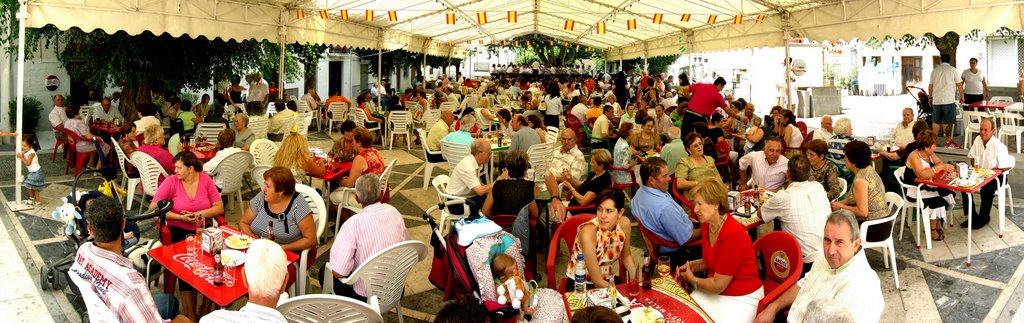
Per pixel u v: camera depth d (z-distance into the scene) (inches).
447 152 385.4
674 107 585.6
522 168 236.4
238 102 716.7
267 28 465.7
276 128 491.8
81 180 399.2
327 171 302.5
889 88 1258.6
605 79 1293.1
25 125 645.3
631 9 618.2
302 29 508.1
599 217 173.5
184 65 576.7
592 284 182.5
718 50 606.2
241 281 161.6
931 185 264.7
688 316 145.0
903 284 233.9
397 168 473.7
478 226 172.4
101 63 534.0
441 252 192.2
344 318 149.0
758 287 165.6
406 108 722.8
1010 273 241.8
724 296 166.1
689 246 208.8
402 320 190.1
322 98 1170.6
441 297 226.8
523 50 1642.5
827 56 1230.9
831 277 135.9
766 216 212.8
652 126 388.8
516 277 151.6
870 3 393.1
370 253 181.3
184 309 188.4
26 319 200.7
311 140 626.2
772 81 866.1
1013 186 374.6
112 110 551.2
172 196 225.0
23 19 321.1
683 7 549.3
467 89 941.2
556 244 190.4
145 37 539.2
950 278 238.4
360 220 181.6
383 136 621.9
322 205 234.5
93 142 413.1
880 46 869.2
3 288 223.8
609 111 470.0
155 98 699.4
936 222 281.0
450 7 612.7
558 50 1369.3
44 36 549.3
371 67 1143.6
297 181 294.8
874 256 261.1
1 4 477.1
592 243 175.5
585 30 916.6
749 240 163.6
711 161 282.8
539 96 886.4
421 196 382.3
